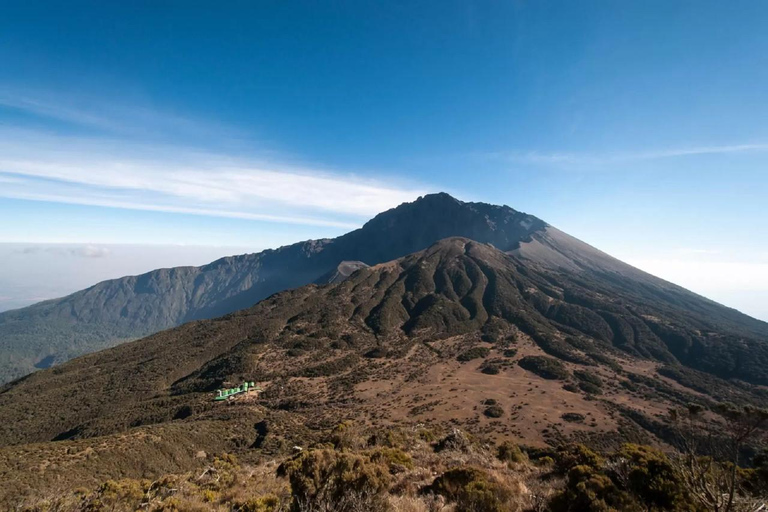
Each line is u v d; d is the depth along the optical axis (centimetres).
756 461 1010
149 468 4456
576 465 1653
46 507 1736
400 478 1733
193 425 6025
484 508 1285
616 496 1279
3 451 4191
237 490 1800
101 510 1684
